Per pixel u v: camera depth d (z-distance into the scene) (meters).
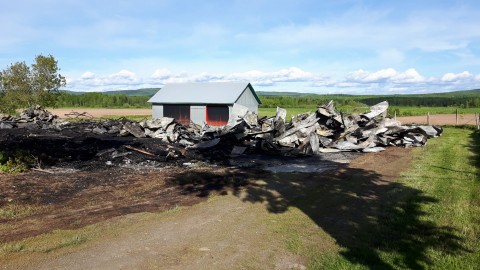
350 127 18.36
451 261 5.20
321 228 6.58
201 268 5.01
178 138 18.86
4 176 10.41
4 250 5.30
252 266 5.12
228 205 7.94
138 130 21.20
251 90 34.38
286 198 8.55
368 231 6.41
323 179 10.55
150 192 9.00
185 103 31.81
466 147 17.00
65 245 5.57
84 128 25.52
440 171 11.41
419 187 9.41
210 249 5.63
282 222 6.89
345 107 50.78
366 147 16.73
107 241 5.79
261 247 5.75
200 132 21.41
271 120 19.78
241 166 12.81
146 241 5.84
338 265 5.11
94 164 12.73
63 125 27.53
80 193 8.78
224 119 30.95
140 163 13.09
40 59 38.44
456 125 30.02
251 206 7.89
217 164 13.27
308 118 19.08
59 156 13.78
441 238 6.03
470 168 11.80
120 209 7.50
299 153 15.25
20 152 12.06
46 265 4.91
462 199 8.21
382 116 19.98
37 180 10.03
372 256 5.39
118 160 13.51
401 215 7.21
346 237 6.16
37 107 32.00
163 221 6.80
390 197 8.52
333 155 15.42
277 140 16.41
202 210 7.55
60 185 9.52
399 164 12.93
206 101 31.28
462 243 5.82
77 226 6.43
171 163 13.27
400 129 18.11
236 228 6.54
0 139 18.59
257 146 16.16
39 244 5.59
